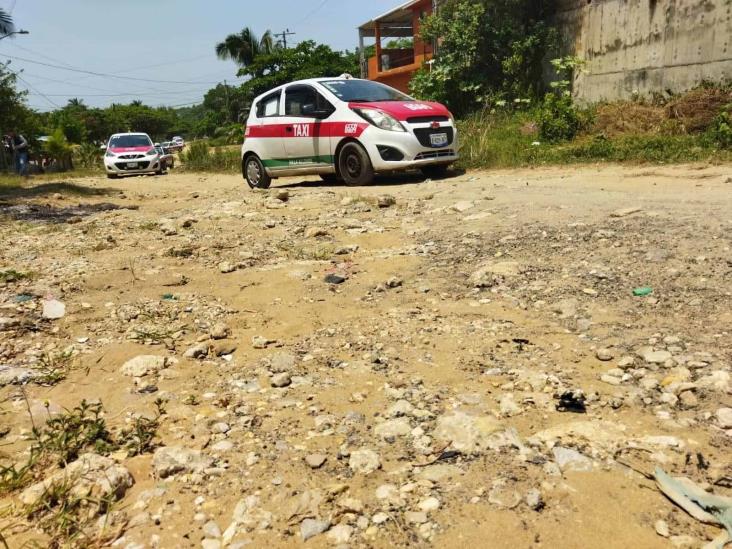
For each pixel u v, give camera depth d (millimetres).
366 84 10086
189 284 4551
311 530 1842
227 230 6477
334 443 2334
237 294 4285
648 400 2502
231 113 63594
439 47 17062
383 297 4027
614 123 11594
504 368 2877
